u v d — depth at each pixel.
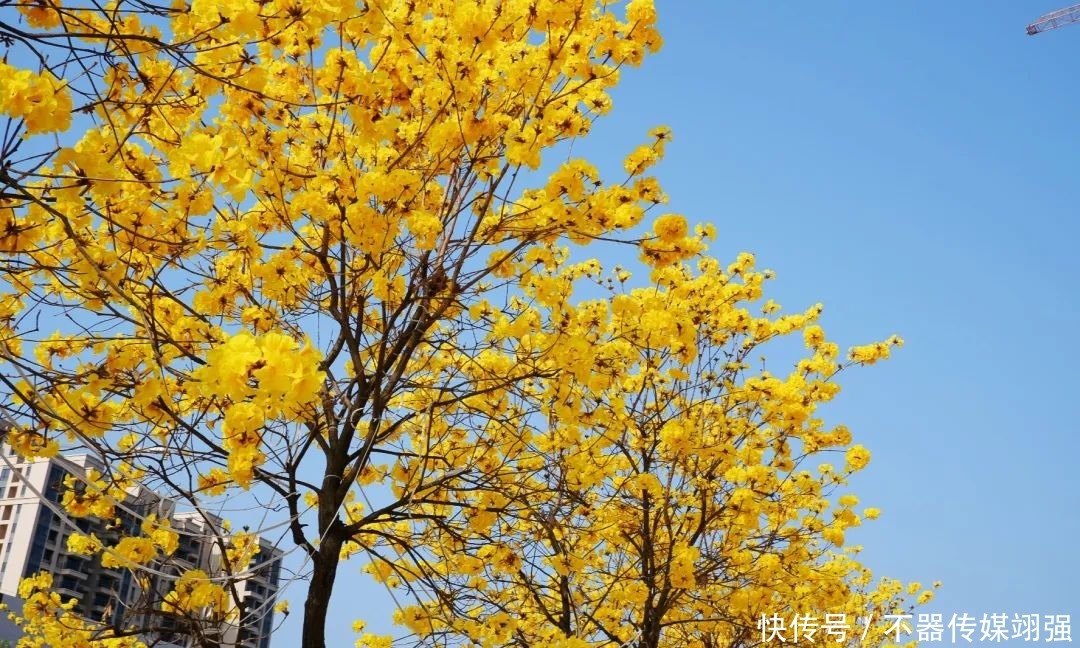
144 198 3.84
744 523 7.02
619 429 6.20
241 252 4.31
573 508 5.87
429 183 5.24
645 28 4.53
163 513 4.54
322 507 4.88
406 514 5.22
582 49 4.43
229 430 3.55
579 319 5.60
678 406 7.69
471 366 5.66
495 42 4.30
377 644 6.80
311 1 3.28
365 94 4.24
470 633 5.85
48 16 3.34
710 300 7.50
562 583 6.71
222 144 3.53
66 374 3.60
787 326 7.71
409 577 5.36
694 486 7.55
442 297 4.75
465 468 5.03
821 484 7.73
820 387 7.32
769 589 7.46
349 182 4.34
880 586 12.66
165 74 4.00
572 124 4.46
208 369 2.64
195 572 4.38
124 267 3.83
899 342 7.41
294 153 4.96
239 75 3.67
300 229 5.17
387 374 4.91
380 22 3.79
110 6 3.66
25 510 44.28
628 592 6.96
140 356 4.08
